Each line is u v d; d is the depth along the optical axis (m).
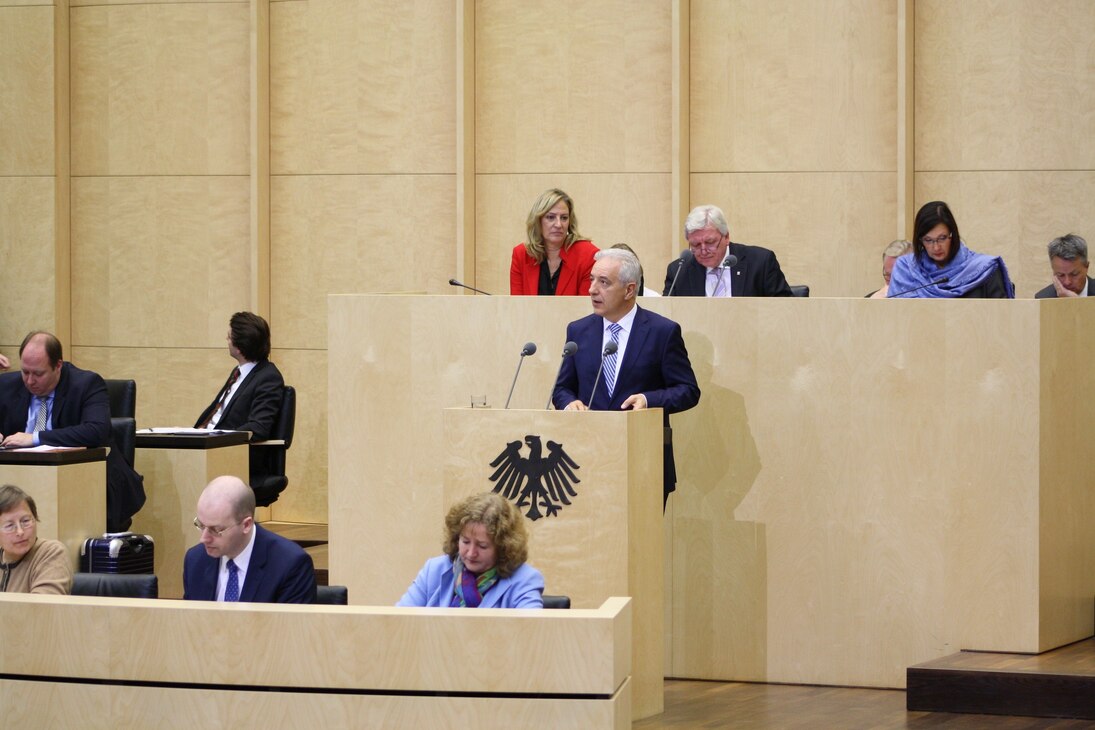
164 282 30.30
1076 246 22.00
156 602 12.23
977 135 25.89
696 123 27.36
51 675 12.18
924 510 18.33
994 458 18.03
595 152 28.00
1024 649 17.98
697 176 27.41
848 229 26.62
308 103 29.48
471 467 17.17
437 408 19.38
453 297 19.30
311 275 29.62
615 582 16.77
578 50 28.03
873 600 18.55
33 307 30.34
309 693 11.82
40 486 20.34
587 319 18.23
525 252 21.45
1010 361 17.94
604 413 16.78
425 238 28.94
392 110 29.02
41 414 21.98
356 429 19.64
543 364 19.05
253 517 14.80
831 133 26.66
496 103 28.52
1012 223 25.72
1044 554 18.03
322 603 14.76
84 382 22.06
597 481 16.81
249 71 29.69
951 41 25.94
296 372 29.77
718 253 20.11
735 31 27.08
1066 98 25.34
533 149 28.34
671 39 27.47
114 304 30.44
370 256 29.27
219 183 29.95
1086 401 19.02
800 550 18.80
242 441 24.62
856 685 18.66
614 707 11.48
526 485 17.02
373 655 11.71
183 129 30.09
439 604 14.19
